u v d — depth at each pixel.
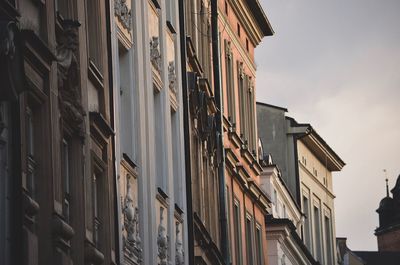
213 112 51.44
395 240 151.12
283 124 80.12
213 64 52.09
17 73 24.33
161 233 40.28
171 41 43.84
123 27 36.94
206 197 50.38
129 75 37.75
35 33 26.92
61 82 28.92
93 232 31.81
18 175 25.39
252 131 63.50
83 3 31.44
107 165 33.47
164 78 42.12
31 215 26.47
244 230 59.53
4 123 24.95
